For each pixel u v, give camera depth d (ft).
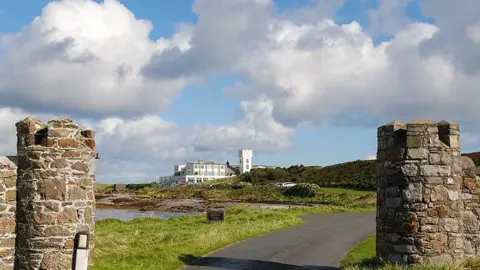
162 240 70.33
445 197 42.34
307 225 96.17
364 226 94.12
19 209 42.57
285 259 57.31
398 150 43.32
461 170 47.47
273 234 81.20
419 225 42.09
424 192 42.22
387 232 43.73
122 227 94.73
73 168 43.47
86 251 34.35
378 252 45.06
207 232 77.15
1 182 38.11
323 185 245.24
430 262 41.70
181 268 51.16
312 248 65.82
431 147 42.63
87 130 44.98
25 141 42.86
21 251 42.19
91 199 44.83
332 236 78.69
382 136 44.91
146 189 319.88
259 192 230.89
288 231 85.61
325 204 167.02
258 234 80.89
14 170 38.83
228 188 267.18
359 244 69.67
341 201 169.58
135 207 209.26
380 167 45.16
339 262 55.16
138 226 96.68
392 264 42.65
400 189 42.98
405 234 42.42
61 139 43.14
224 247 66.49
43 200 42.11
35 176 42.29
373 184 217.77
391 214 43.45
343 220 107.04
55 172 42.60
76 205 43.32
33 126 42.93
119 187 344.08
